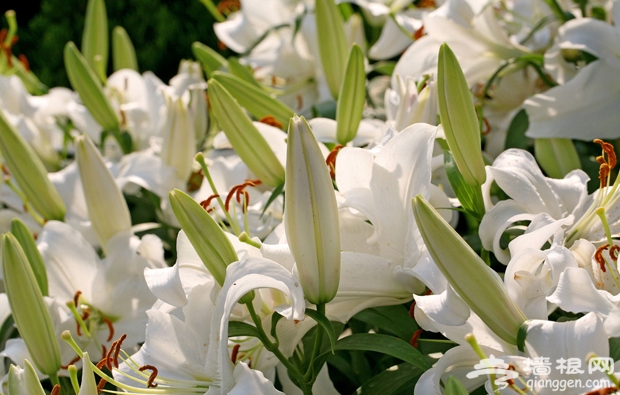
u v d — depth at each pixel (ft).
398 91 3.58
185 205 2.95
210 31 8.09
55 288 3.63
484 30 3.94
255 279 2.93
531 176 3.20
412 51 3.93
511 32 4.27
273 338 3.15
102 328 3.63
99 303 3.62
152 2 8.22
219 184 3.76
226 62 4.49
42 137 4.55
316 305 2.98
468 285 2.84
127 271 3.62
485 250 3.22
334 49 3.91
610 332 2.76
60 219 3.80
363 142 3.72
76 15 8.38
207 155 4.18
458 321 2.87
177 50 8.17
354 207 3.12
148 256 3.66
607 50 3.67
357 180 3.17
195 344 3.09
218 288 3.06
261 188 3.73
